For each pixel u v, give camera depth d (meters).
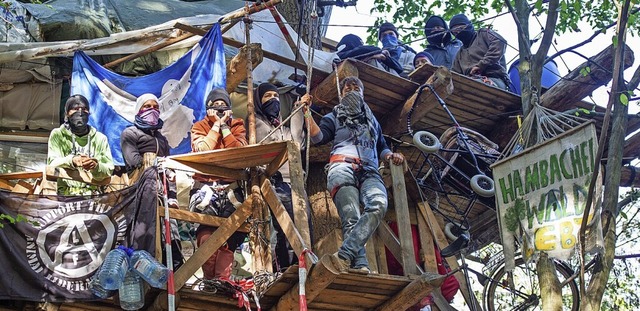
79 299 7.14
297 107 8.23
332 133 8.03
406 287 7.43
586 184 7.59
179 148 9.68
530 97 8.70
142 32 9.83
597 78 10.19
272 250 7.95
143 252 7.05
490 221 11.19
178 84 9.85
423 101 10.12
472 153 9.62
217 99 8.32
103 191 7.87
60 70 10.31
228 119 8.32
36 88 10.29
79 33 10.35
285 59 10.16
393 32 12.03
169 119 9.73
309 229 7.68
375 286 7.41
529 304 9.61
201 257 7.30
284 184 8.28
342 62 9.84
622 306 12.36
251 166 7.85
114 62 10.18
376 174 7.71
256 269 7.55
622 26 7.72
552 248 7.69
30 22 10.19
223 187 8.02
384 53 10.63
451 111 10.77
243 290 7.26
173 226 7.81
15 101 10.23
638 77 8.62
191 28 9.82
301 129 10.02
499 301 10.63
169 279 6.89
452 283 8.76
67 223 7.36
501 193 8.26
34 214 7.36
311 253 7.01
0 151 10.12
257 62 9.61
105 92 9.82
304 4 11.27
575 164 7.72
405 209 7.91
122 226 7.39
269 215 7.73
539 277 7.77
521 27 9.09
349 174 7.64
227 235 7.48
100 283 6.88
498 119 10.99
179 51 10.50
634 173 10.29
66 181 7.86
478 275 9.51
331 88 9.96
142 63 10.46
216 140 8.12
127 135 8.12
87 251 7.30
